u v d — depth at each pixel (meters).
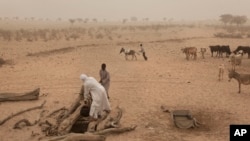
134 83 19.20
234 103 15.08
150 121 12.79
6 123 12.50
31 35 46.59
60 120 11.90
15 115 13.15
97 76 20.89
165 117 13.27
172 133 11.63
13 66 24.22
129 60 27.58
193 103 15.09
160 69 23.45
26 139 10.98
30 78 20.45
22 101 15.56
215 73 22.12
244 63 26.02
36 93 15.84
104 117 11.98
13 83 19.14
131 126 12.16
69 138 9.69
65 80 19.91
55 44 38.00
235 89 17.72
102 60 27.17
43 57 28.17
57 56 28.55
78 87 18.20
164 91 17.27
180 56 30.08
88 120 11.49
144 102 15.29
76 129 11.27
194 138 11.16
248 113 13.66
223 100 15.56
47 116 13.01
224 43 38.66
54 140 9.87
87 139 9.87
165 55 30.58
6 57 28.38
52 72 22.22
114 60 27.39
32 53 30.73
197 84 18.86
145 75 21.42
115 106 14.66
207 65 25.16
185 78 20.50
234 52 28.69
